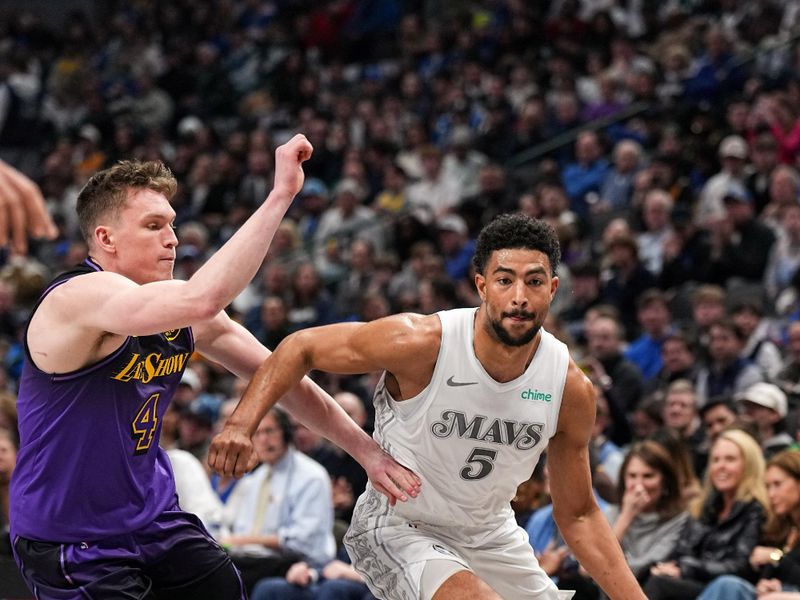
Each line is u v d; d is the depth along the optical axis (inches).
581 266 474.0
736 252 466.3
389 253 578.2
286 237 588.7
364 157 668.7
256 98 843.4
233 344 185.2
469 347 170.7
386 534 185.3
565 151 617.0
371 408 409.4
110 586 163.6
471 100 698.2
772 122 534.0
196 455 372.2
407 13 878.4
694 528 281.6
